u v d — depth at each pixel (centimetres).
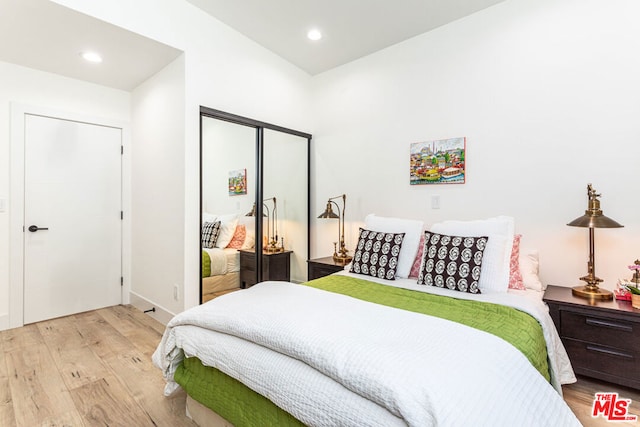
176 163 271
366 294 197
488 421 85
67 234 309
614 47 208
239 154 305
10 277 276
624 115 205
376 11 262
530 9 237
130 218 349
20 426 154
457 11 260
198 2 258
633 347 172
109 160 335
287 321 130
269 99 330
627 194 205
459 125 271
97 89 326
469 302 177
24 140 284
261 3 256
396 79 310
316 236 376
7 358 221
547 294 205
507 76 247
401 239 240
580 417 162
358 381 95
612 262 210
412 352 106
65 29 226
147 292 316
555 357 163
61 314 306
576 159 221
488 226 219
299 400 104
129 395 179
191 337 148
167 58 270
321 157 371
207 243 279
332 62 350
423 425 81
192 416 158
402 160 305
